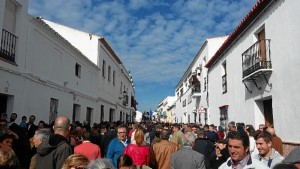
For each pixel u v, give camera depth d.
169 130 13.98
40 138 5.03
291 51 9.59
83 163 3.54
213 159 7.12
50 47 13.66
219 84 18.38
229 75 16.16
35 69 12.09
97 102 22.20
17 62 10.61
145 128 15.50
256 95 12.41
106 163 3.15
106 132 10.02
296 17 9.29
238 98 14.66
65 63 15.57
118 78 31.75
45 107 13.07
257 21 12.23
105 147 9.59
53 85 13.84
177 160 5.98
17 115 10.59
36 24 12.09
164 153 7.07
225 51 16.88
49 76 13.52
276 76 10.62
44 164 4.30
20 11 10.95
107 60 25.77
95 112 21.66
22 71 10.95
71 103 16.42
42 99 12.75
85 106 19.17
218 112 18.52
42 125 9.76
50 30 13.18
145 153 6.45
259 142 4.66
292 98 9.53
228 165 3.80
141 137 6.48
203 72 24.69
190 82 30.38
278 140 6.36
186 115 36.06
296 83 9.32
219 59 18.45
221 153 6.71
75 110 17.88
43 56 12.88
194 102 29.44
